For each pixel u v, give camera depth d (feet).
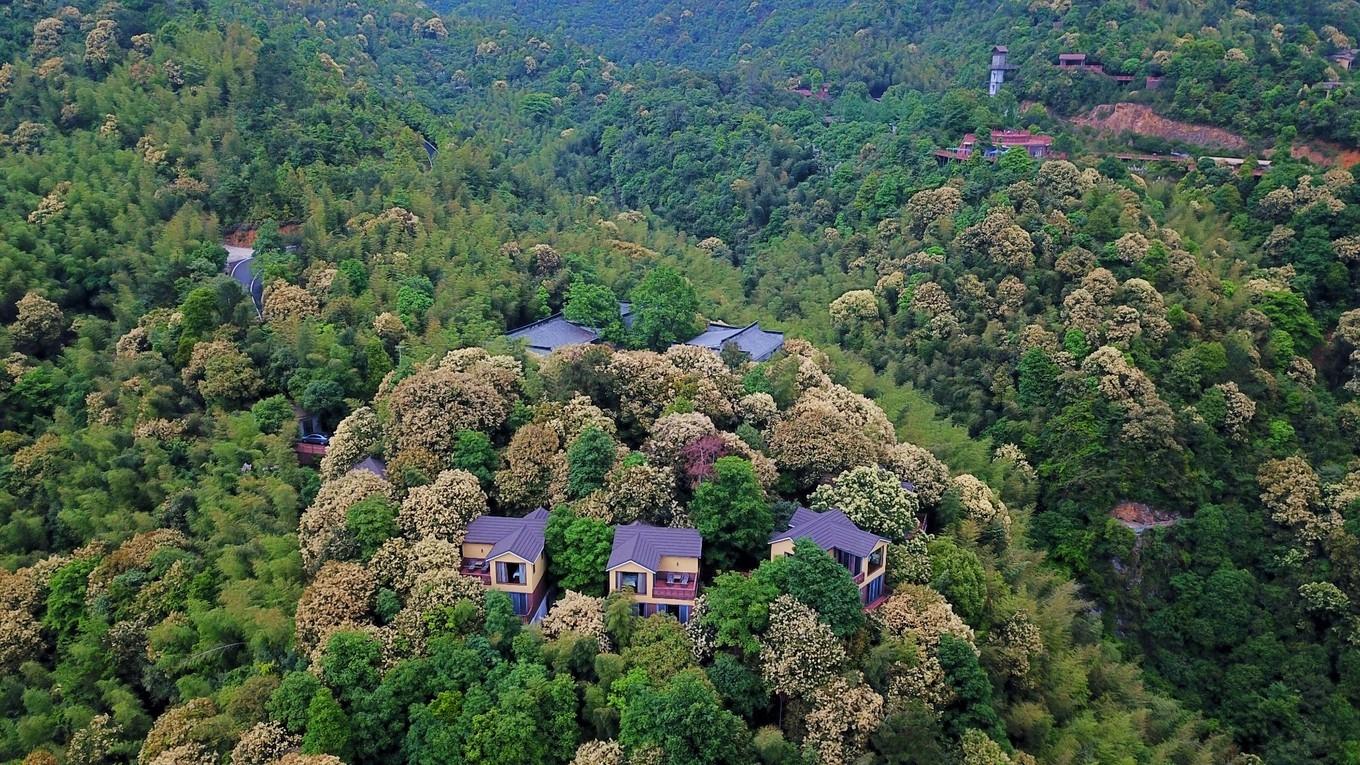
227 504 233.55
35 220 342.23
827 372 306.14
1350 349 339.57
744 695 175.22
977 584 212.64
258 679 177.68
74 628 216.13
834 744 168.25
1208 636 278.46
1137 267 349.61
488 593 188.24
